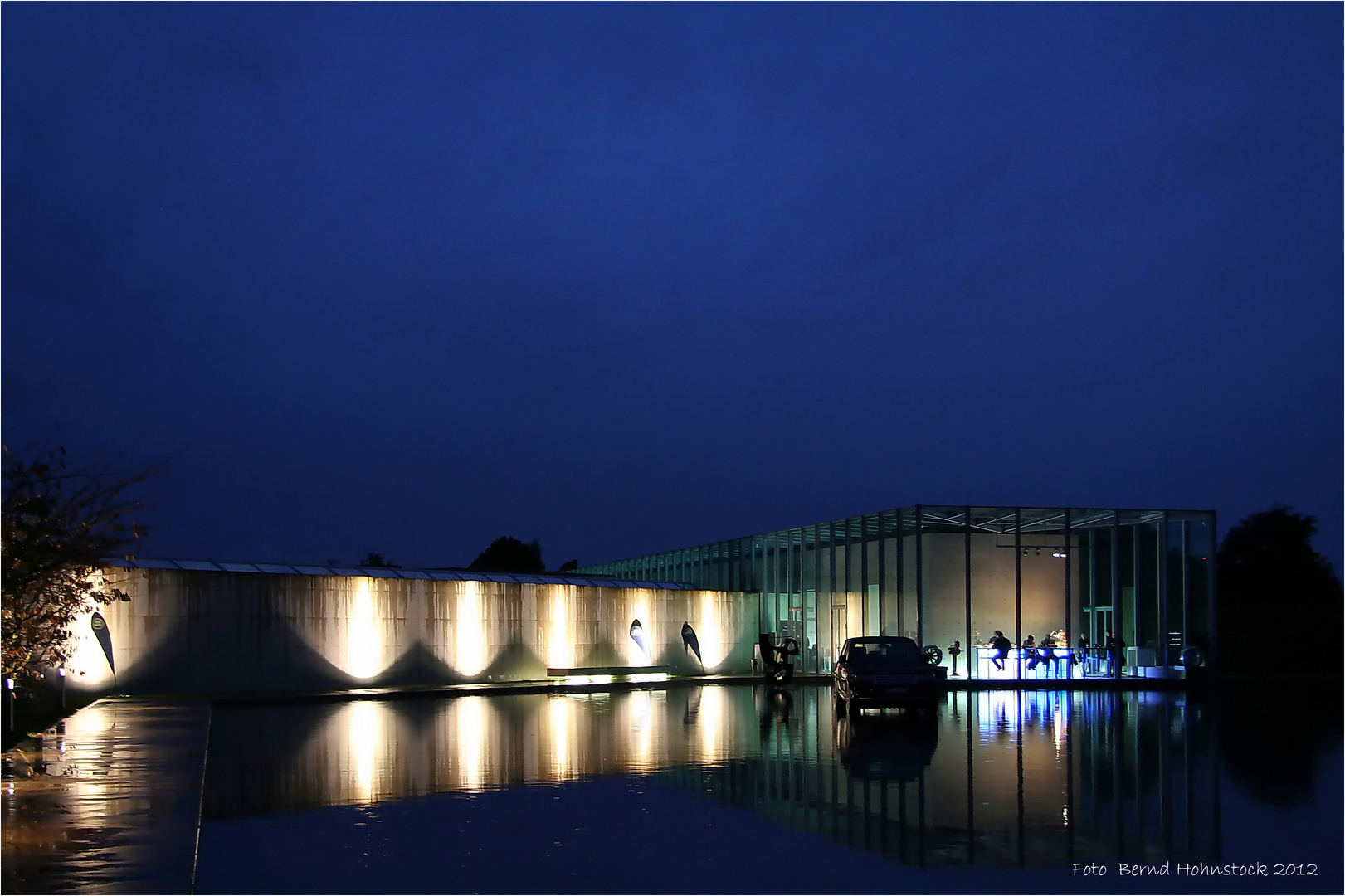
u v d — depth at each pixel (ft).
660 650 130.11
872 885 26.76
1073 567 125.29
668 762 49.70
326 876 27.78
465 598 113.19
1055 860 29.40
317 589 102.68
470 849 30.89
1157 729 66.59
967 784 42.78
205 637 94.43
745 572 153.79
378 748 54.95
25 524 41.93
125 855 26.96
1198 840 31.94
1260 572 181.47
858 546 128.98
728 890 26.30
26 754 45.83
